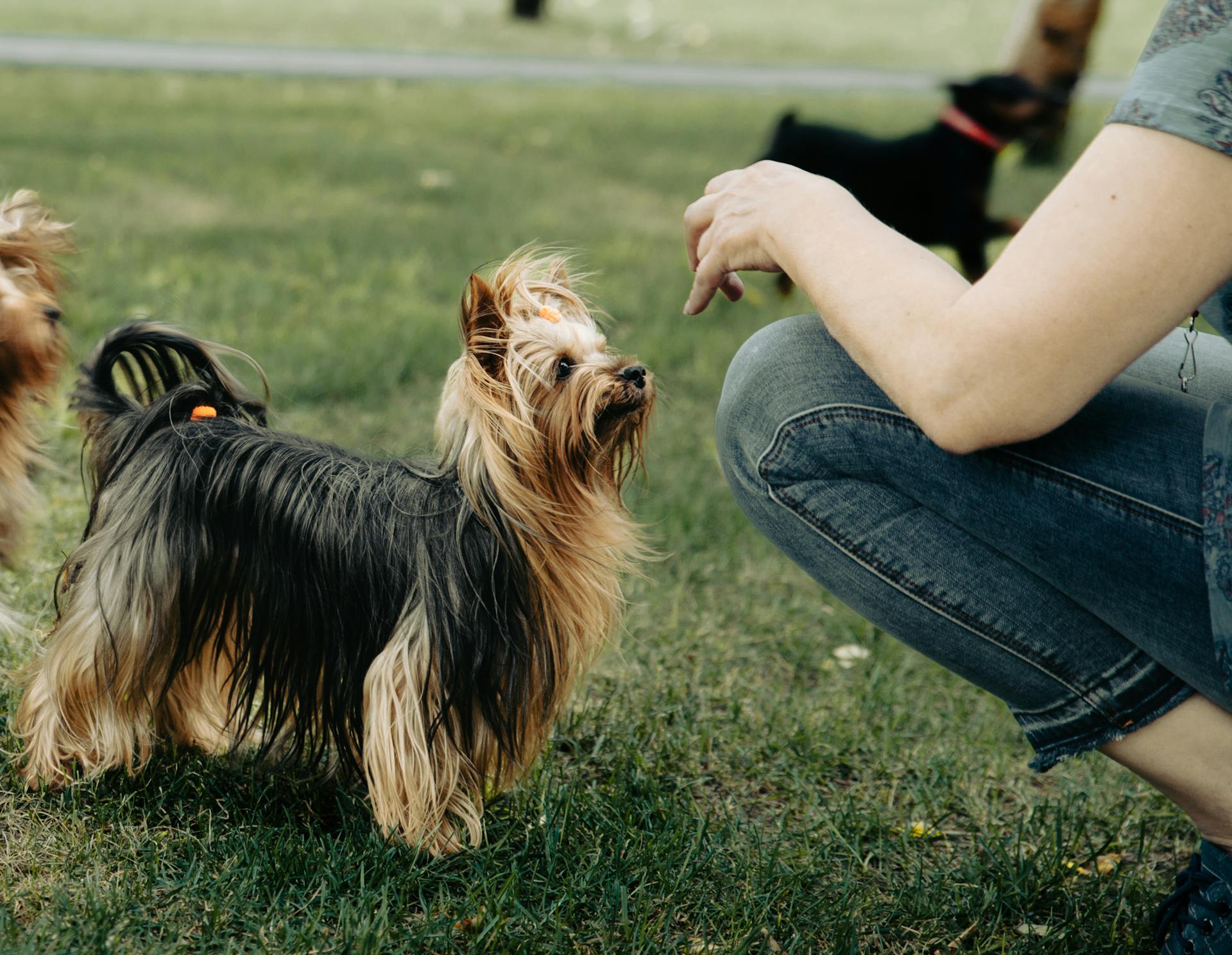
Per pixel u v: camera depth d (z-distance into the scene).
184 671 2.57
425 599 2.29
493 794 2.56
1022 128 6.32
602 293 6.44
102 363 2.57
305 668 2.41
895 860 2.57
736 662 3.42
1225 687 1.71
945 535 1.89
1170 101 1.44
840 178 6.46
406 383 5.15
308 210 7.98
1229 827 1.89
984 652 1.91
